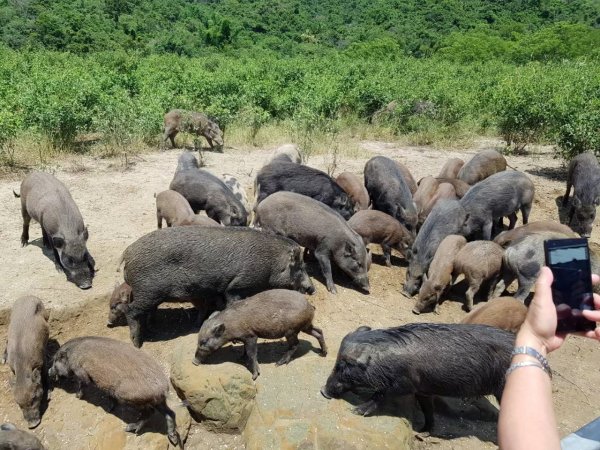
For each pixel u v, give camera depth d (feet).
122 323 18.69
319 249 21.20
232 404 14.73
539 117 42.88
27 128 37.42
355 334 14.99
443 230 23.03
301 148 41.34
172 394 15.72
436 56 131.95
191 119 40.52
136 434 14.23
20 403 14.71
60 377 15.47
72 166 34.83
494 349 14.30
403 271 24.50
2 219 25.89
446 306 21.83
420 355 14.15
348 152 41.63
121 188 31.01
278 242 18.54
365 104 54.19
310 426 13.97
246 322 15.46
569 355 19.31
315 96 52.65
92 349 14.75
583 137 36.01
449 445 14.74
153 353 17.34
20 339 15.17
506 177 26.78
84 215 26.73
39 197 21.13
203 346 15.35
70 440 14.42
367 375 14.24
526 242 21.03
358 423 14.08
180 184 25.98
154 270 17.06
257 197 26.53
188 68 68.33
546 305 5.12
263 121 48.70
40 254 22.54
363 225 23.53
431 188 28.71
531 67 70.44
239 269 17.78
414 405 15.65
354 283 21.85
